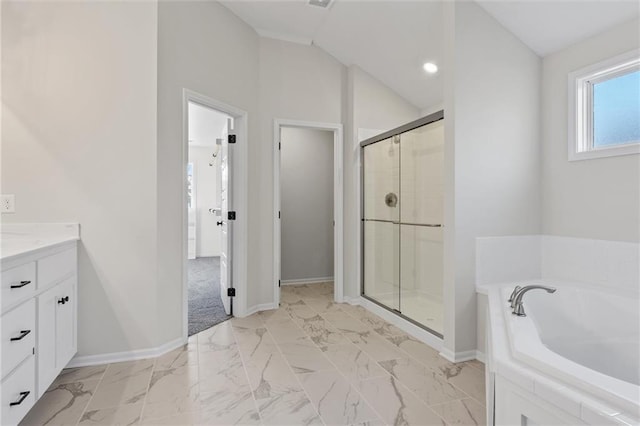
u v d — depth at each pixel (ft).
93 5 7.84
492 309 6.19
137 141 8.07
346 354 8.29
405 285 10.64
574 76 8.23
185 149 8.96
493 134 8.39
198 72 9.37
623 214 7.41
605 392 3.20
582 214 8.14
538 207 8.95
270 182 12.06
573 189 8.31
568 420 3.32
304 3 10.18
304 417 5.77
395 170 11.17
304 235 16.29
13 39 7.45
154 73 8.18
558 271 8.64
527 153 8.79
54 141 7.59
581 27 7.80
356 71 12.62
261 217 11.94
